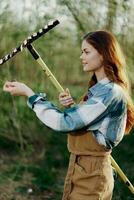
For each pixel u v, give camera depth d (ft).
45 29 12.89
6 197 21.26
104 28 25.07
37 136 28.09
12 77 25.82
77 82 27.25
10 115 26.61
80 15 25.14
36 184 22.61
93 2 25.08
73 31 25.53
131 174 23.03
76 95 26.71
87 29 25.27
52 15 24.94
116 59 12.52
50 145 27.84
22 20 24.99
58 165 25.99
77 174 12.58
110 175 12.71
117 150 25.55
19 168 24.23
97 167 12.46
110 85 12.37
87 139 12.43
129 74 24.59
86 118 12.14
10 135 27.58
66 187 12.77
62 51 26.35
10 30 24.97
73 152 12.64
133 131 26.21
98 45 12.47
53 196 21.79
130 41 25.16
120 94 12.40
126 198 20.45
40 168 24.44
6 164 25.76
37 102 12.39
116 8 24.81
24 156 26.35
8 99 26.04
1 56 25.13
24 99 27.04
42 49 25.52
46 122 12.30
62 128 12.21
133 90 24.52
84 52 12.64
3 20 24.89
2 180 22.61
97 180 12.47
